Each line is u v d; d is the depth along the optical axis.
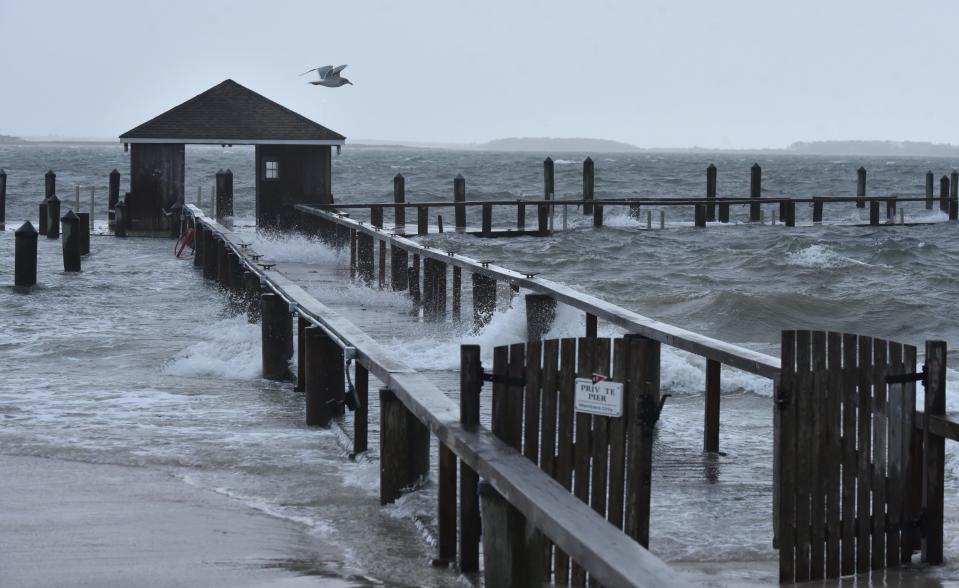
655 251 79.50
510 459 12.59
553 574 14.41
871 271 65.62
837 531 14.98
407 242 47.72
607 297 53.88
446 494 14.67
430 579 13.98
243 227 86.19
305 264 63.16
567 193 178.50
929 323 48.44
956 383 29.47
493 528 12.32
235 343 35.66
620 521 14.50
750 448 23.17
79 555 14.73
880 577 14.98
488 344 34.81
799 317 48.78
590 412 14.41
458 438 13.66
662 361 31.09
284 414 25.73
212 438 22.94
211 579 13.66
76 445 22.14
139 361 33.97
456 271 42.38
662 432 24.62
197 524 16.48
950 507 19.06
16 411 25.77
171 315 44.78
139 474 19.83
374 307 46.91
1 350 36.06
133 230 80.38
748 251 76.00
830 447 14.88
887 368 15.10
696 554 16.00
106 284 54.81
